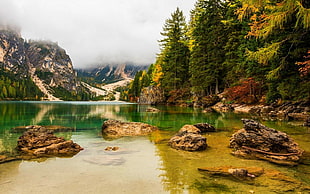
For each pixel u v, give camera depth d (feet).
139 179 14.49
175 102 149.69
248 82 83.15
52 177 14.76
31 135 24.40
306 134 31.07
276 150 21.74
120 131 35.29
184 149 23.61
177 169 16.72
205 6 117.08
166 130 38.17
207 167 17.04
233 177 14.79
